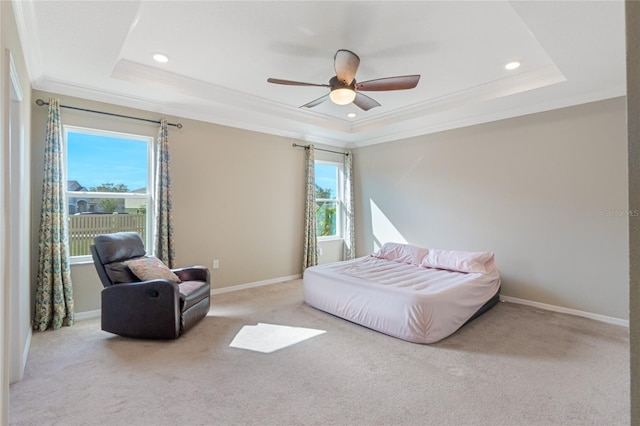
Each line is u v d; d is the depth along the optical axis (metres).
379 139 5.71
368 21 2.48
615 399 2.03
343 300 3.44
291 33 2.64
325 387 2.18
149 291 2.88
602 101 3.48
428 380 2.26
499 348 2.76
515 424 1.81
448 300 2.97
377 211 5.80
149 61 3.16
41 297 3.13
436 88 3.79
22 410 1.91
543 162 3.90
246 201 4.89
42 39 2.47
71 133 3.52
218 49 2.91
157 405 1.97
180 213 4.22
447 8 2.32
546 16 2.13
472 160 4.53
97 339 2.93
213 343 2.86
